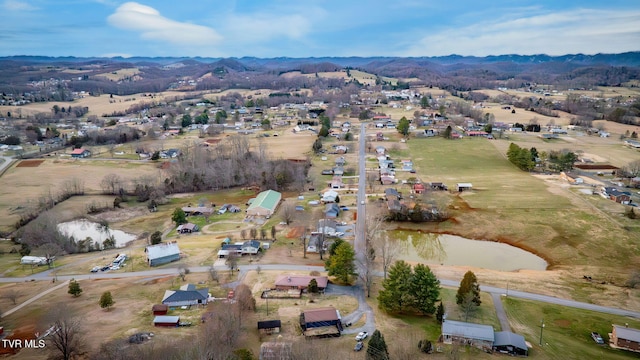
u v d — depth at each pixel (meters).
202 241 118.19
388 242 109.31
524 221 125.12
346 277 89.44
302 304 81.44
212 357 57.78
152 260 102.06
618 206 130.25
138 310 78.75
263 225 129.75
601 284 91.25
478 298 80.06
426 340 65.81
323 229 111.50
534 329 73.88
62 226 134.00
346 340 68.38
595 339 71.31
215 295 84.69
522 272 98.88
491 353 65.69
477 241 119.12
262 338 68.94
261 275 94.19
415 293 76.81
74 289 84.38
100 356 59.69
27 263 105.06
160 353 59.34
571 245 110.19
